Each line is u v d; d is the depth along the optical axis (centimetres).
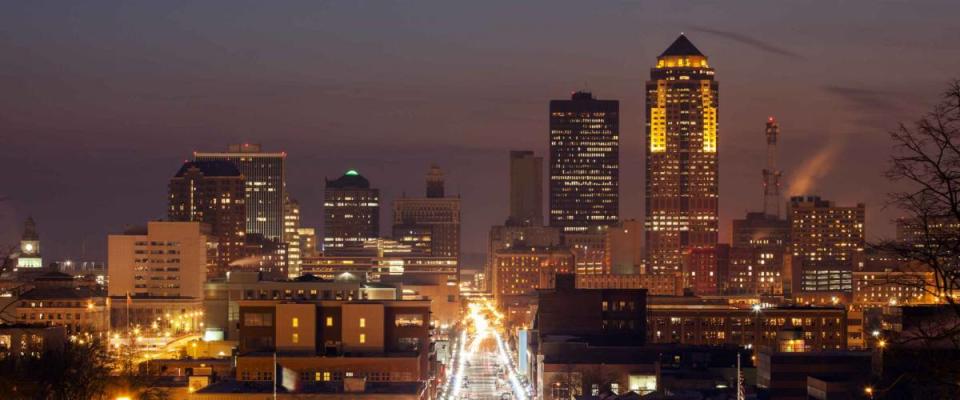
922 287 7431
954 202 7212
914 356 8306
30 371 18150
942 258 7394
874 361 18438
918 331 9244
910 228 8131
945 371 7506
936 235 7325
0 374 16738
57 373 18488
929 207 7275
